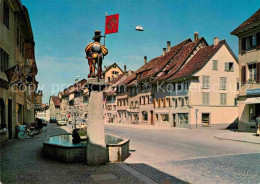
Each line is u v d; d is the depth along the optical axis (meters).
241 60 24.16
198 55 38.31
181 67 38.66
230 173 8.07
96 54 9.00
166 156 11.30
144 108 45.94
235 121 36.25
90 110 8.80
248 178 7.49
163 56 49.66
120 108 57.28
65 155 8.95
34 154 10.73
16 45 18.48
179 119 35.78
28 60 30.31
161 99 40.16
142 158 10.73
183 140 18.28
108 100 64.81
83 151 9.12
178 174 7.92
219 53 35.59
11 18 16.80
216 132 26.12
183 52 42.06
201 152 12.48
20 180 6.72
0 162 9.00
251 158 10.69
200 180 7.27
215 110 34.84
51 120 73.12
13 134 17.39
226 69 35.94
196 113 30.80
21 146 13.23
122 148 9.77
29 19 21.14
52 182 6.59
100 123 8.82
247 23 22.94
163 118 39.81
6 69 14.63
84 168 8.20
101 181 6.75
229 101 35.94
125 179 6.98
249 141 16.50
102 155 8.76
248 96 23.16
